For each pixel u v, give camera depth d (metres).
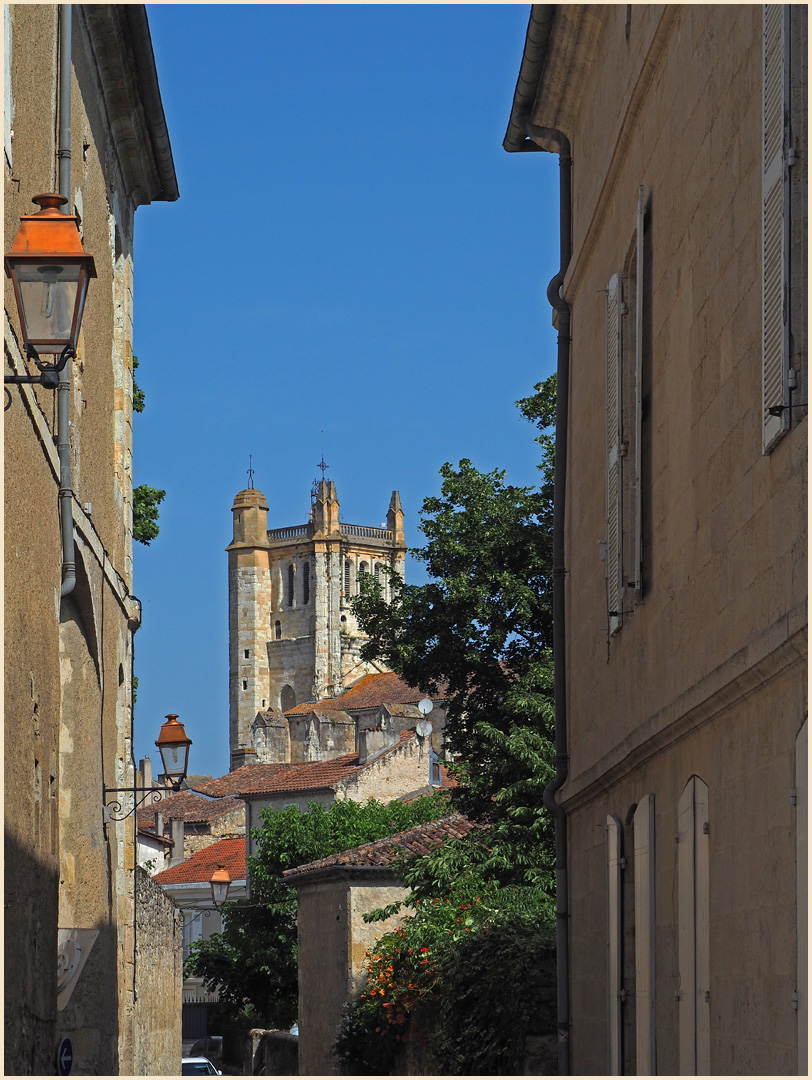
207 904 78.25
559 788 19.06
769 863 8.63
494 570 36.41
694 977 10.56
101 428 19.31
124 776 21.12
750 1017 8.98
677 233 12.12
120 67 19.14
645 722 12.68
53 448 13.83
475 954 21.83
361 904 34.72
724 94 10.43
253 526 183.25
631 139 14.64
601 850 16.06
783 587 8.59
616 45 15.49
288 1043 43.06
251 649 180.62
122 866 21.38
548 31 17.78
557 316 20.05
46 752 13.26
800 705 8.04
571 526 19.19
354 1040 30.28
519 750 30.34
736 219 10.03
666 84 12.73
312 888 37.59
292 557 181.62
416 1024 26.14
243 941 53.03
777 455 8.81
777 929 8.42
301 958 38.47
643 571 13.68
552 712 31.00
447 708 37.09
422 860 30.42
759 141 9.41
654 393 13.17
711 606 10.62
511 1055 20.08
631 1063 14.09
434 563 37.38
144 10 18.12
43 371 9.62
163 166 22.44
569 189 19.67
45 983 13.20
